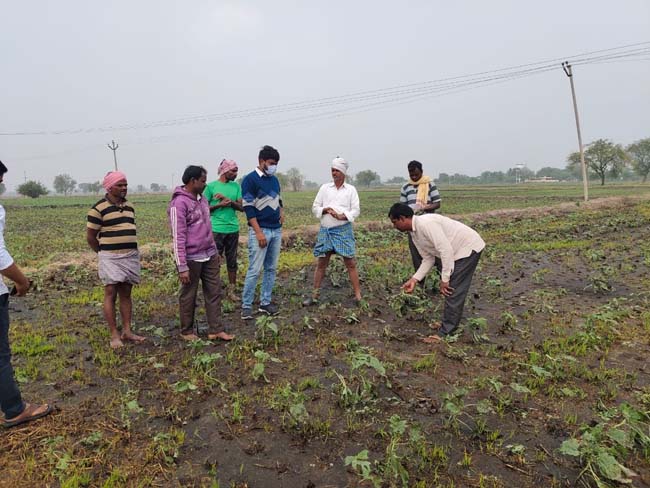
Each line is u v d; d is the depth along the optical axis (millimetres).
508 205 31547
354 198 6195
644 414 3439
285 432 3371
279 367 4465
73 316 6172
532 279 8109
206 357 4238
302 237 14258
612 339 5090
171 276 7863
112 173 4828
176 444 3215
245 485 2824
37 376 4301
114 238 4828
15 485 2828
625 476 2875
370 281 7773
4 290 3361
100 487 2824
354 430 3389
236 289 7379
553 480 2855
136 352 4852
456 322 5137
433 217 5070
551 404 3781
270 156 5617
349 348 4781
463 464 3018
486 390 4000
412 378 4211
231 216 7027
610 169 77625
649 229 14414
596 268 8922
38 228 20172
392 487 2771
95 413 3658
